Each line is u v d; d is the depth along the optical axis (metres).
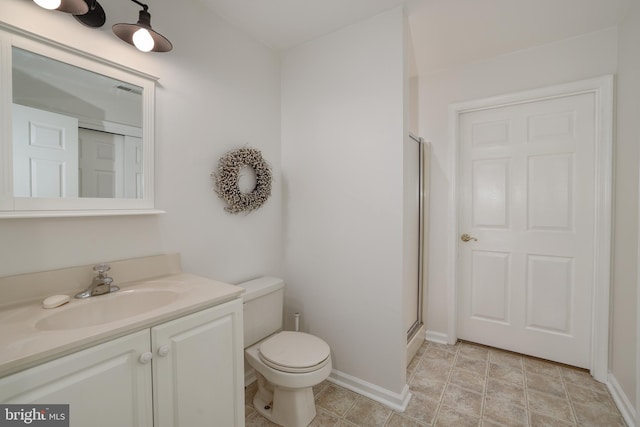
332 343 1.90
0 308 0.95
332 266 1.90
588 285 1.93
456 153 2.33
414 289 2.31
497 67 2.16
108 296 1.12
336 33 1.84
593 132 1.89
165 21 1.41
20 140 0.99
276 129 2.10
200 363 1.05
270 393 1.62
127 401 0.85
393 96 1.63
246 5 1.59
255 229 1.93
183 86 1.49
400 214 1.62
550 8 1.62
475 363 2.05
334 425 1.48
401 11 1.60
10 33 0.96
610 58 1.80
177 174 1.47
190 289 1.19
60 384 0.72
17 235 1.01
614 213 1.78
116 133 1.24
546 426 1.46
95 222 1.19
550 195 2.04
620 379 1.63
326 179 1.91
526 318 2.14
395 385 1.64
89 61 1.15
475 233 2.31
